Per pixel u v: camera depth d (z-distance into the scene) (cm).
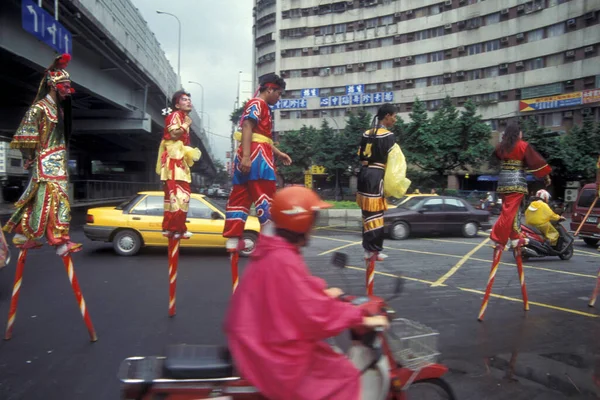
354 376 231
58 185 439
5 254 627
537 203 1060
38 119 430
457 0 4384
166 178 523
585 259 1121
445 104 3266
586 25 3491
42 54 1636
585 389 377
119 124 2795
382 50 4903
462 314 587
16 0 1420
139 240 1016
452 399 301
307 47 5322
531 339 494
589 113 3416
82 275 791
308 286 214
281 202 230
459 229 1545
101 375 383
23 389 357
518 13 3962
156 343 459
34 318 536
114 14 1920
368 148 477
